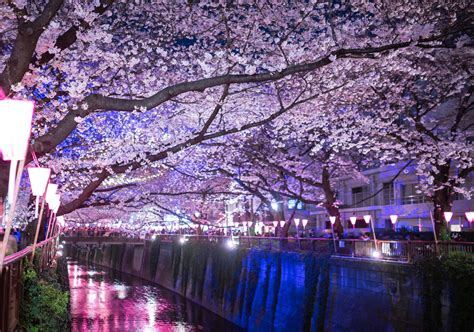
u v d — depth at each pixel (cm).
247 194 3672
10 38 1481
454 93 2334
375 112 2470
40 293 984
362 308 2131
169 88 802
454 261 1619
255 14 1855
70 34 906
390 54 1712
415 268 1784
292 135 2608
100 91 1625
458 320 1547
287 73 873
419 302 1764
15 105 494
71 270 7225
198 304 4050
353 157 3653
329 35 1944
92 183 1711
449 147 2116
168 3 1798
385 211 4619
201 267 4116
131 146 1881
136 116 2094
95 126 2059
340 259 2353
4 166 738
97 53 1405
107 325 3303
